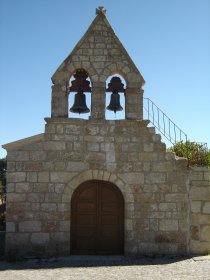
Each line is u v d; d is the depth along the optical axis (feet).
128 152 43.96
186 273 34.68
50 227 42.70
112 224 43.73
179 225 43.27
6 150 43.45
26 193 42.96
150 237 42.96
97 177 43.47
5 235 43.57
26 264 39.22
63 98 44.39
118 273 34.73
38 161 43.39
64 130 43.93
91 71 44.88
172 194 43.60
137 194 43.39
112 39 45.52
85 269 36.60
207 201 43.96
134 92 44.78
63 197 43.06
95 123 44.16
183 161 44.16
